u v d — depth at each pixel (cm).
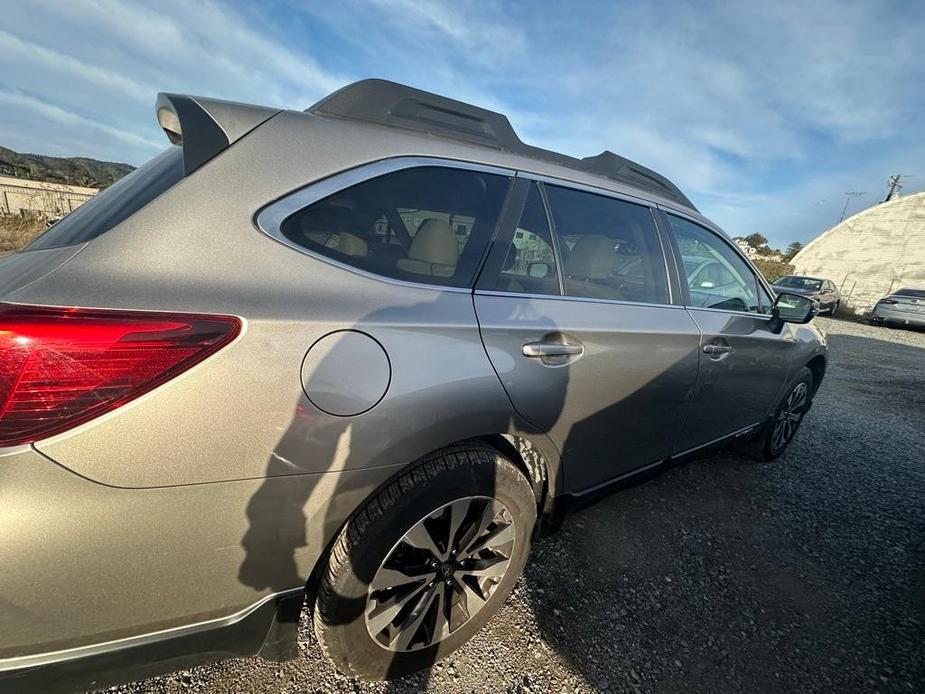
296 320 109
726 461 349
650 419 203
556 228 176
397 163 140
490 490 148
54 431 87
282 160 122
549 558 218
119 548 94
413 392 125
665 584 210
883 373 754
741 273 270
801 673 172
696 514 271
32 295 92
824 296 1709
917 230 2095
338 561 125
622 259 198
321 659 157
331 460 114
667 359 199
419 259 140
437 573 146
